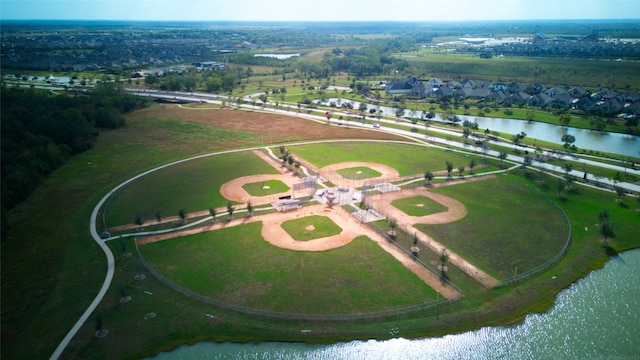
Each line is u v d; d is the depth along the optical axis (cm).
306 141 17212
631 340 6694
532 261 8638
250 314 7056
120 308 7219
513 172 13738
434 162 14650
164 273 8144
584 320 7131
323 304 7262
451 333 6794
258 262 8488
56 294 7600
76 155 15175
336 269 8244
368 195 11750
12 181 11369
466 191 12119
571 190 12312
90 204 11194
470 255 8794
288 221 10256
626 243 9488
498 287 7800
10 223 10125
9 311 7162
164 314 7088
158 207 11000
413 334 6750
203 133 18175
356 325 6862
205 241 9312
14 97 18638
